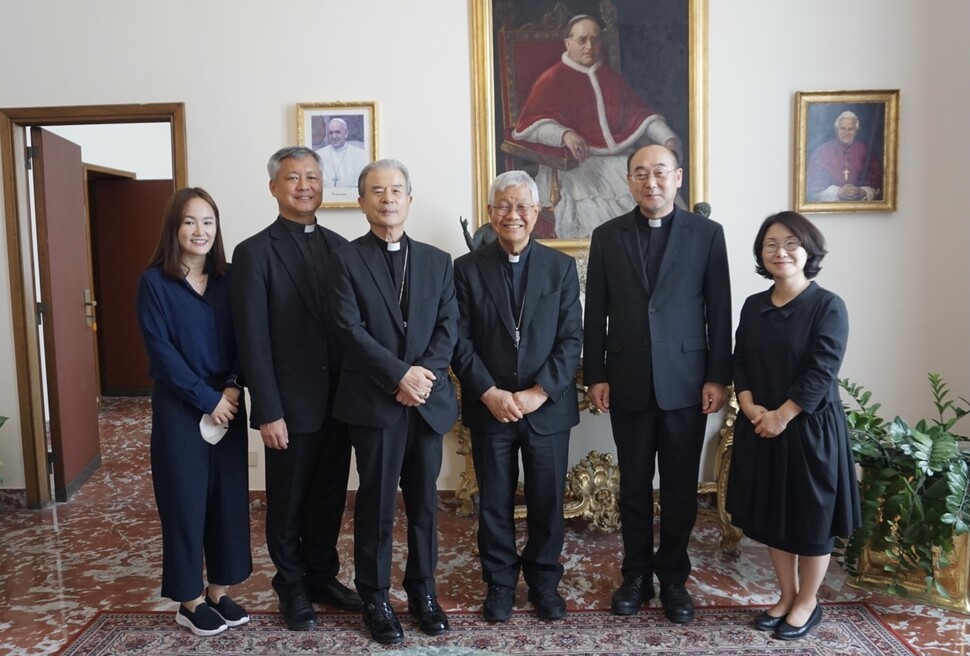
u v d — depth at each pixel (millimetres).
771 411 2236
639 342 2379
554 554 2453
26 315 3598
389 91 3381
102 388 6754
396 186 2232
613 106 3334
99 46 3420
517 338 2363
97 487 3992
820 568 2256
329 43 3375
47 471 3715
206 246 2264
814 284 2281
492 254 2451
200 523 2297
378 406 2223
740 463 2326
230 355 2352
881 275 3369
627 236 2438
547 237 3373
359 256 2266
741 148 3340
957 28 3260
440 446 2344
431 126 3387
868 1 3271
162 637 2350
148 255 6625
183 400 2252
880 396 3414
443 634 2326
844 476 2189
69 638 2350
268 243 2348
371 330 2236
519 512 3172
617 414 2471
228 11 3379
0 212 3535
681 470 2406
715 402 2381
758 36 3303
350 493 3523
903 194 3334
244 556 2393
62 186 3893
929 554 2414
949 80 3281
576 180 3357
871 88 3293
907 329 3383
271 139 3412
